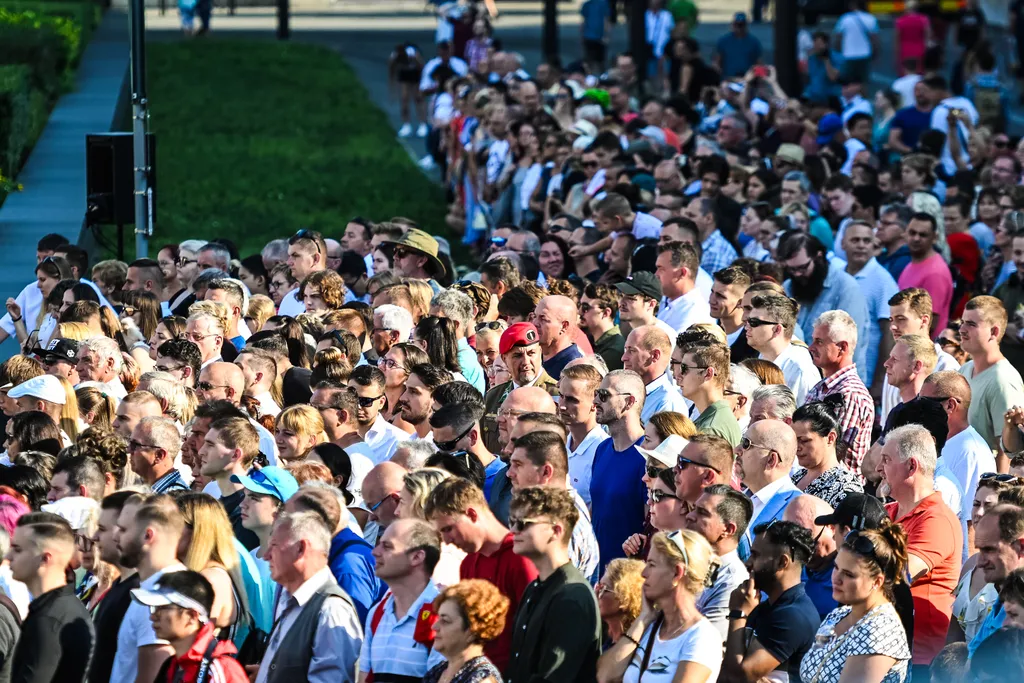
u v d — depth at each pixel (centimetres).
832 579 2516
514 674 2494
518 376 3650
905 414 3384
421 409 3488
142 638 2466
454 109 9194
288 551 2519
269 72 13600
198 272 5359
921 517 2944
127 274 5247
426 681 2442
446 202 9556
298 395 4034
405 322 4153
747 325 3941
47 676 2523
